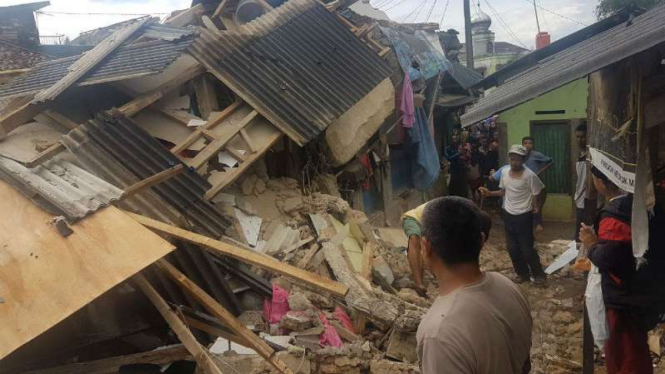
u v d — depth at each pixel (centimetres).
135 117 658
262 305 536
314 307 529
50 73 708
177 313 432
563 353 560
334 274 597
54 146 517
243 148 659
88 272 357
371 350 500
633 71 365
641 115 346
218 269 512
